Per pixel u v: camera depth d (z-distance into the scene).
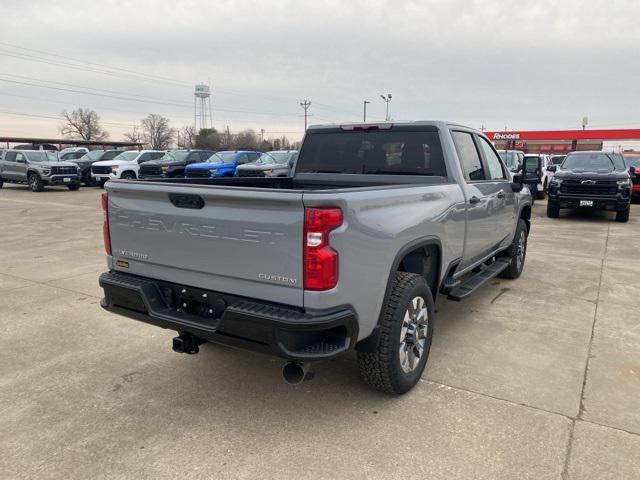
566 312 5.45
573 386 3.73
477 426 3.19
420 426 3.20
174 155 23.59
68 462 2.86
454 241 4.27
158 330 4.90
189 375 3.95
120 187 3.46
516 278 6.87
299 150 5.27
